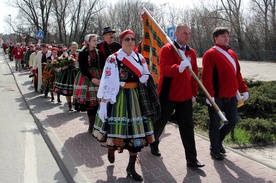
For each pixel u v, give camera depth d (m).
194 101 4.37
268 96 7.75
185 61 3.78
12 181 4.14
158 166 4.37
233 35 37.62
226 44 4.44
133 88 3.72
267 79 15.77
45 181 4.15
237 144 5.65
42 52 10.87
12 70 19.97
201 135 5.82
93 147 5.17
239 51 37.25
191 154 4.26
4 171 4.45
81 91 5.89
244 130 6.15
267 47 35.47
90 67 5.65
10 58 30.95
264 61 33.16
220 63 4.34
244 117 7.09
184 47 4.18
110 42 5.81
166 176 4.04
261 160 4.91
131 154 3.86
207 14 39.19
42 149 5.41
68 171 4.18
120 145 3.60
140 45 6.49
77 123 6.82
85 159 4.61
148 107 3.69
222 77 4.38
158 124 4.36
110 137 3.60
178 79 4.12
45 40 45.84
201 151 4.95
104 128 3.66
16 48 19.31
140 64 3.77
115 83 3.59
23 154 5.14
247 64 28.17
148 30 5.32
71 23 46.53
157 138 4.54
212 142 4.58
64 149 5.04
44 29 45.97
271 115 7.16
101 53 5.74
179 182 3.86
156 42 4.97
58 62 8.01
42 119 7.10
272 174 4.09
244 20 36.94
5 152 5.21
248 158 4.65
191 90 4.26
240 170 4.22
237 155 4.78
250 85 9.17
